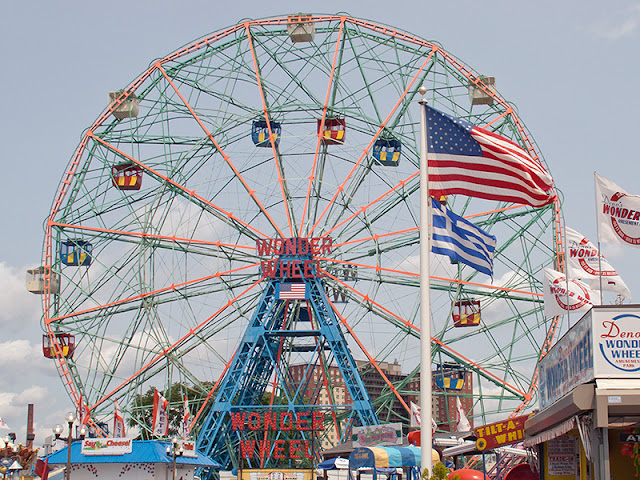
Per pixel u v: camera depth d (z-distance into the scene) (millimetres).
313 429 88250
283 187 97938
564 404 34344
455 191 37719
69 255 98938
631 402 30781
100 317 97812
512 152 37250
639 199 38812
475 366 94562
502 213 97250
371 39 100500
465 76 98875
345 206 98125
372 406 91500
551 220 95750
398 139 98125
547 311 52875
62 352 96125
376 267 94438
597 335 32344
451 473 54906
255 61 101000
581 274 52281
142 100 103125
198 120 100750
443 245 36656
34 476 87625
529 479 54000
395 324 94875
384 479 78188
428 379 31266
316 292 96438
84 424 92750
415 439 59906
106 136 102375
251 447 90250
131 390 96250
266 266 96938
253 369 97750
